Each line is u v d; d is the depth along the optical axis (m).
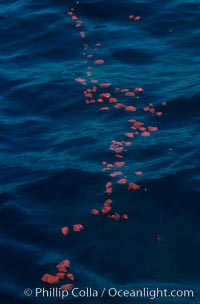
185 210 9.53
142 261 8.81
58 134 11.30
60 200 9.88
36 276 8.64
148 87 12.18
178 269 8.68
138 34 13.85
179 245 9.02
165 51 13.29
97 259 8.86
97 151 10.73
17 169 10.53
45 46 13.73
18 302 8.30
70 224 9.42
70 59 13.29
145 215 9.48
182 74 12.53
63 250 9.02
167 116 11.45
